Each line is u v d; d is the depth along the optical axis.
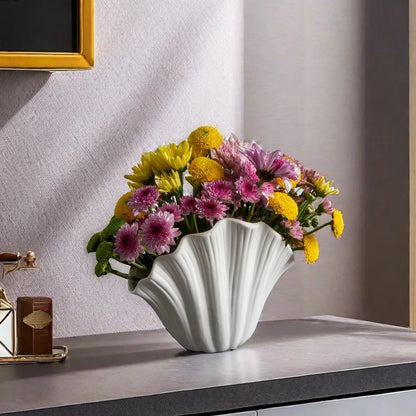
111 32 1.94
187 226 1.61
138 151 1.98
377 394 1.53
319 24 2.30
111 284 1.96
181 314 1.63
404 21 2.42
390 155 2.41
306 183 1.74
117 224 1.64
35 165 1.87
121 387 1.37
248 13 2.20
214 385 1.37
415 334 1.89
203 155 1.69
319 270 2.32
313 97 2.30
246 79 2.20
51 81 1.88
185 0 2.03
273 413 1.42
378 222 2.40
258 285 1.68
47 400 1.29
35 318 1.63
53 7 1.78
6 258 1.66
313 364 1.54
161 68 2.00
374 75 2.38
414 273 2.44
